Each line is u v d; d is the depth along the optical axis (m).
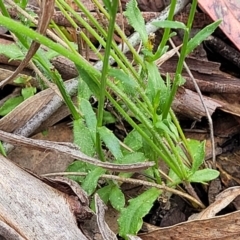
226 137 0.46
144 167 0.34
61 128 0.45
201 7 0.46
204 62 0.47
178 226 0.37
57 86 0.37
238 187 0.40
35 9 0.45
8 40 0.47
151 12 0.48
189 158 0.41
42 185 0.34
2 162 0.33
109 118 0.44
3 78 0.45
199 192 0.43
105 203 0.39
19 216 0.31
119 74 0.31
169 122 0.35
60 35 0.40
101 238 0.36
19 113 0.43
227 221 0.37
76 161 0.40
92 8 0.48
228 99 0.47
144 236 0.38
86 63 0.31
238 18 0.46
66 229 0.33
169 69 0.47
